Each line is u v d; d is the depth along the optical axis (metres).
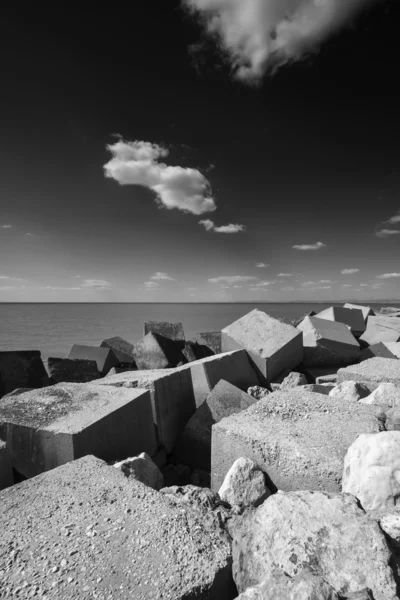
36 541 1.63
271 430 2.48
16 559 1.52
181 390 4.35
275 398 3.06
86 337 20.56
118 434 2.95
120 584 1.39
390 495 1.61
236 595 1.47
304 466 2.10
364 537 1.32
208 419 3.74
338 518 1.44
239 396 3.89
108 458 2.81
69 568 1.47
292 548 1.36
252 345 5.71
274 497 1.63
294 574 1.29
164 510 1.84
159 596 1.33
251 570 1.40
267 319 6.20
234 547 1.53
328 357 6.30
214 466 2.56
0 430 2.78
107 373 7.75
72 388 3.56
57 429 2.60
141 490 2.02
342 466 2.02
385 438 1.79
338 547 1.32
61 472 2.21
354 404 2.89
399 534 1.36
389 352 6.32
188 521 1.76
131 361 8.55
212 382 4.47
